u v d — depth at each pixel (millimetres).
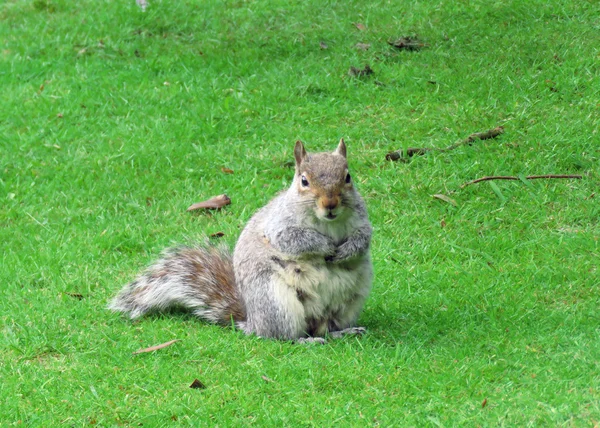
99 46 16750
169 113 14461
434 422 6910
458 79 14461
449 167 12273
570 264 10047
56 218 11953
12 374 8195
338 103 14336
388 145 13031
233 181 12547
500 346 8188
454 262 10336
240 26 17047
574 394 7086
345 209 8266
